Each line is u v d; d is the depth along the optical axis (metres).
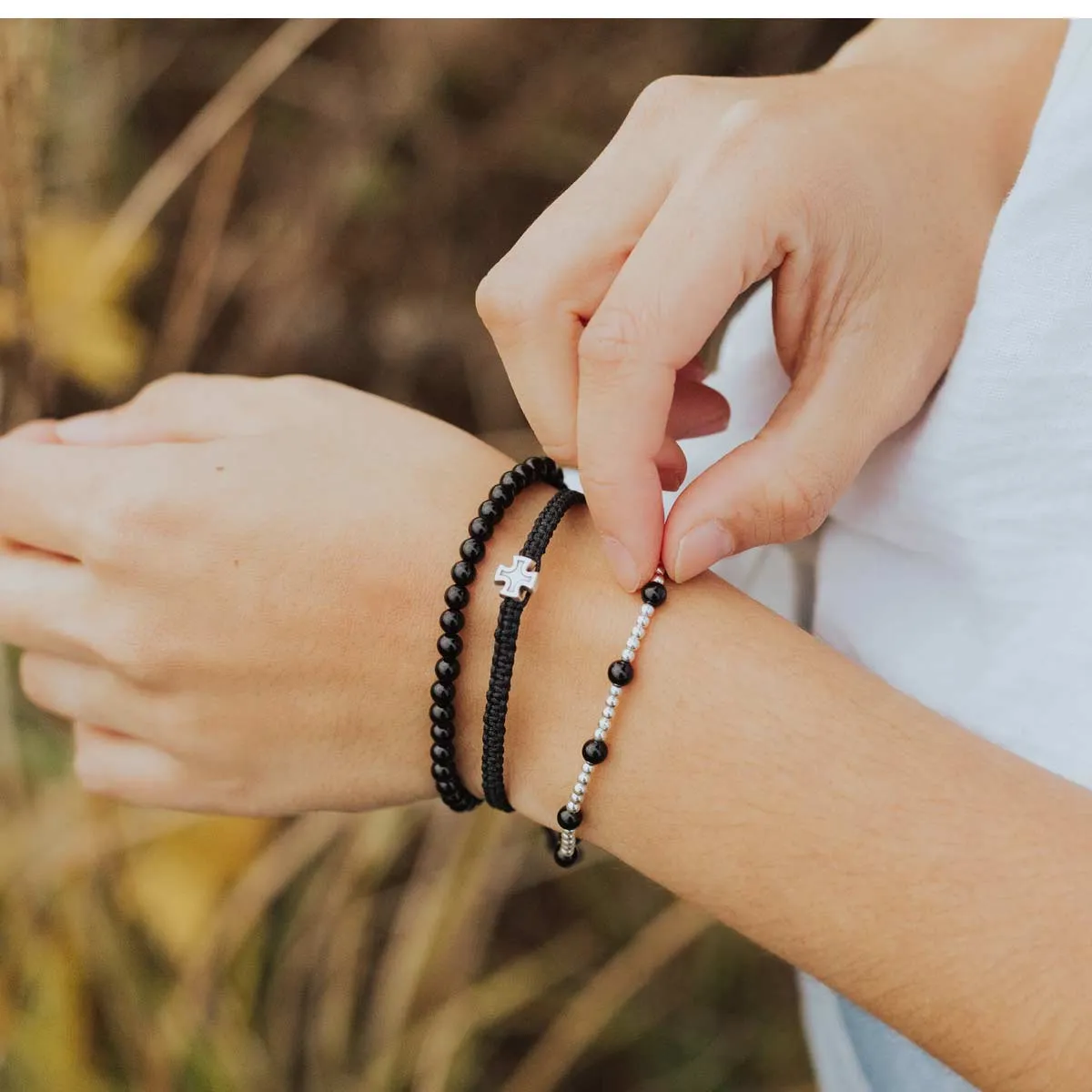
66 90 0.59
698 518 0.38
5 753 0.54
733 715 0.38
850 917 0.37
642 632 0.39
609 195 0.38
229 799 0.43
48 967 0.53
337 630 0.40
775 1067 0.59
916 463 0.40
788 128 0.38
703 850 0.38
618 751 0.39
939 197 0.39
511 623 0.39
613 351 0.36
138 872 0.54
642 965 0.57
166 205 0.66
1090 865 0.36
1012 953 0.36
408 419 0.43
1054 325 0.37
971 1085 0.38
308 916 0.56
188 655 0.41
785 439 0.38
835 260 0.38
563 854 0.41
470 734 0.41
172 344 0.64
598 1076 0.60
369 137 0.67
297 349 0.68
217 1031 0.54
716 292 0.37
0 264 0.54
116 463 0.41
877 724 0.38
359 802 0.42
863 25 0.66
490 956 0.61
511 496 0.40
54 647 0.42
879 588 0.42
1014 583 0.40
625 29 0.68
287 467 0.41
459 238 0.69
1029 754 0.40
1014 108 0.41
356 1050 0.57
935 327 0.39
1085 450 0.38
